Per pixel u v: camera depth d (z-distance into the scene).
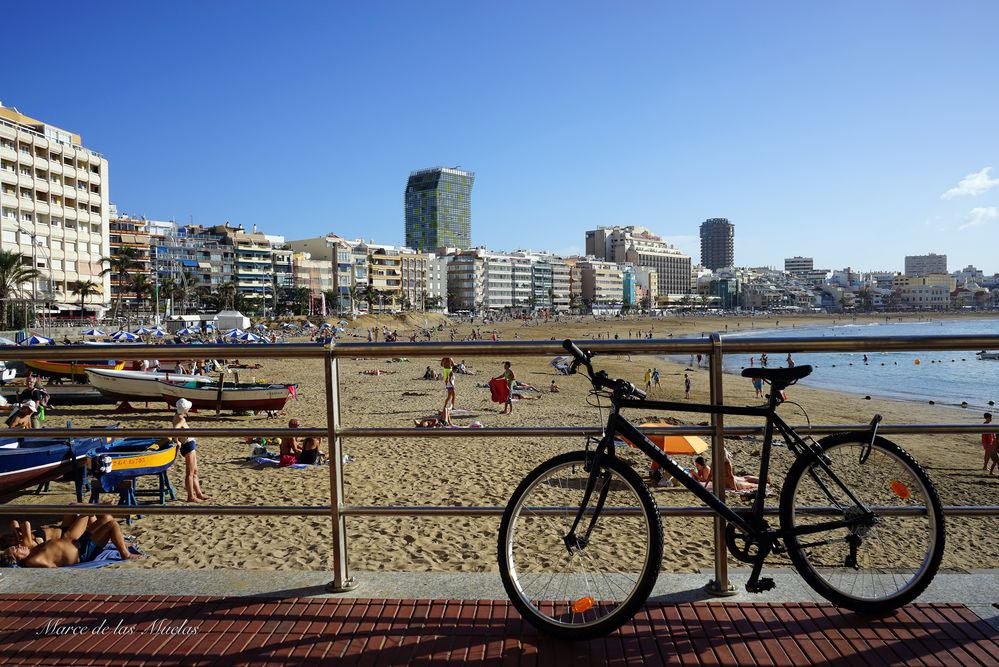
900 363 63.62
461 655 2.77
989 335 3.05
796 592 3.30
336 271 159.25
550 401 27.44
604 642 2.85
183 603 3.27
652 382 35.25
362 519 9.23
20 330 43.34
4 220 67.38
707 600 3.21
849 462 3.02
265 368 41.00
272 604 3.24
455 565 7.52
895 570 3.04
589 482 2.97
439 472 12.52
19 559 6.96
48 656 2.82
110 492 9.37
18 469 8.46
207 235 138.88
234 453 13.99
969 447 17.64
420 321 143.12
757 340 3.12
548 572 3.29
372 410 24.19
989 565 7.76
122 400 21.83
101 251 79.44
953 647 2.78
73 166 75.44
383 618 3.09
